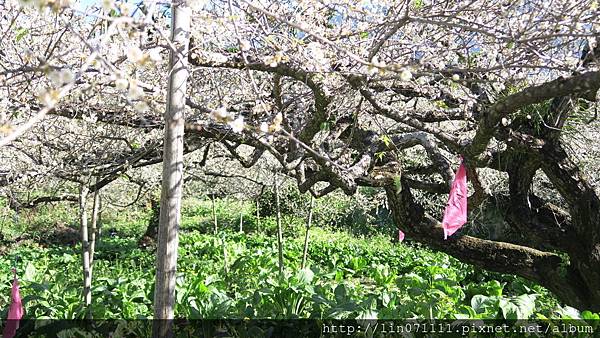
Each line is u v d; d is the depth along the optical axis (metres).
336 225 18.64
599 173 6.23
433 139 5.77
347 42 3.60
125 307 6.56
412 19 2.86
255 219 19.48
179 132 3.11
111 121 4.64
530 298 6.61
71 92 3.77
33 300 6.77
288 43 3.59
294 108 4.85
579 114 5.30
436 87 4.82
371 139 5.26
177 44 2.93
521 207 5.50
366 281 11.53
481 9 3.31
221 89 4.69
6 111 3.49
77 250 14.03
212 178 9.60
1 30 3.62
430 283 8.18
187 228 19.20
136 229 19.02
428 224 5.74
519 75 4.01
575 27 2.92
